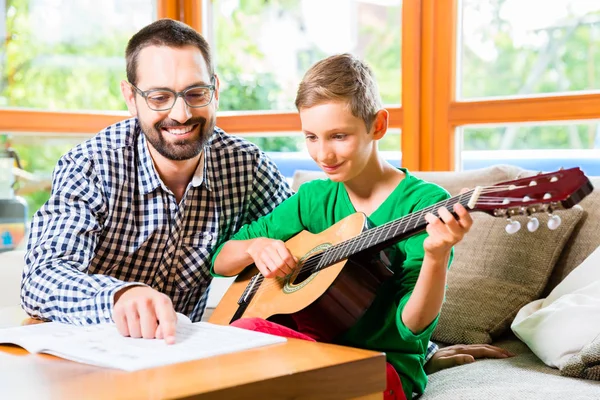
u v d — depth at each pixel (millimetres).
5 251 3070
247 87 3258
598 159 2406
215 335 1139
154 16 3375
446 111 2703
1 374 960
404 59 2789
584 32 2484
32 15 3131
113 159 1772
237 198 1915
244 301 1613
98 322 1307
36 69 3148
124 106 3354
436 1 2713
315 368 948
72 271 1475
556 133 2537
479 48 2693
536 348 1644
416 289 1304
